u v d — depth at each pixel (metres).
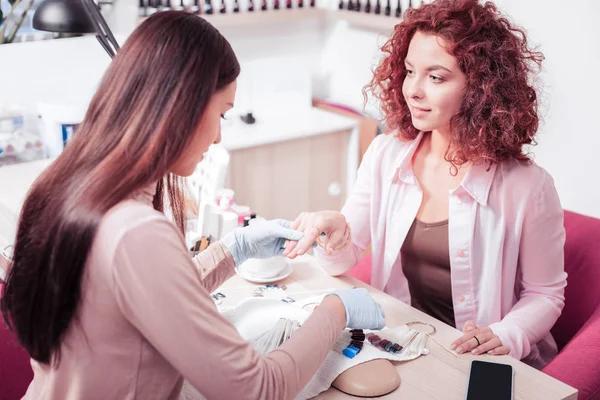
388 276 1.79
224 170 2.14
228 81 1.02
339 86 3.90
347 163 3.49
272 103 3.56
